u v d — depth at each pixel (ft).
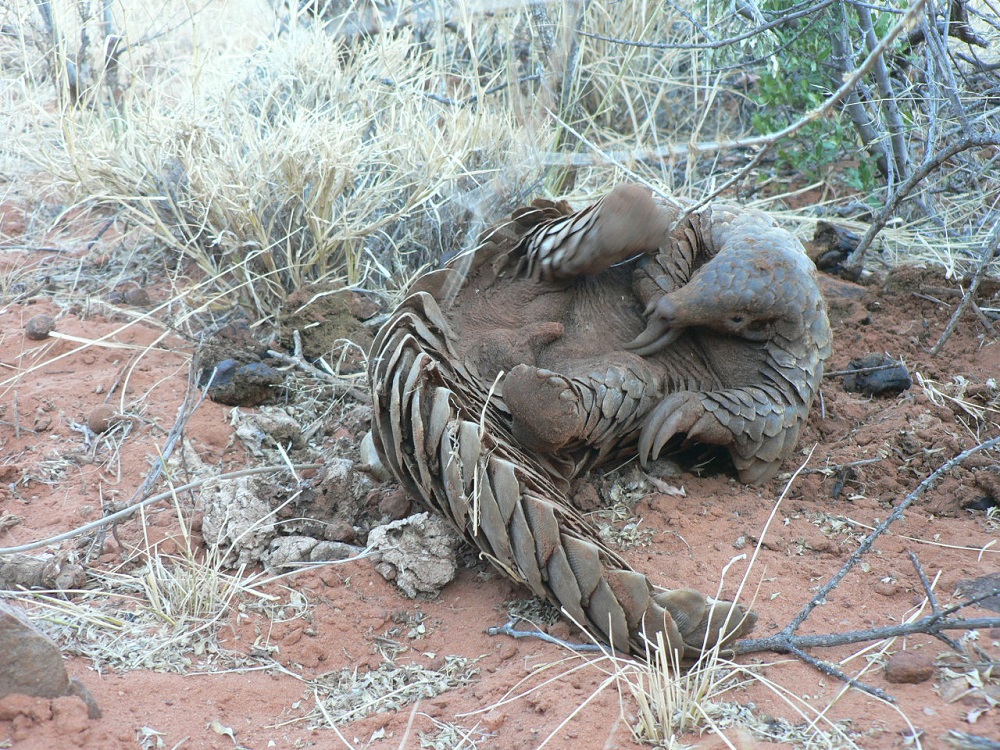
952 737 5.97
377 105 8.54
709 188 8.57
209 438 7.21
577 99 8.79
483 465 6.40
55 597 6.58
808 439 7.26
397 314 6.82
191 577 6.53
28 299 8.05
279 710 6.24
